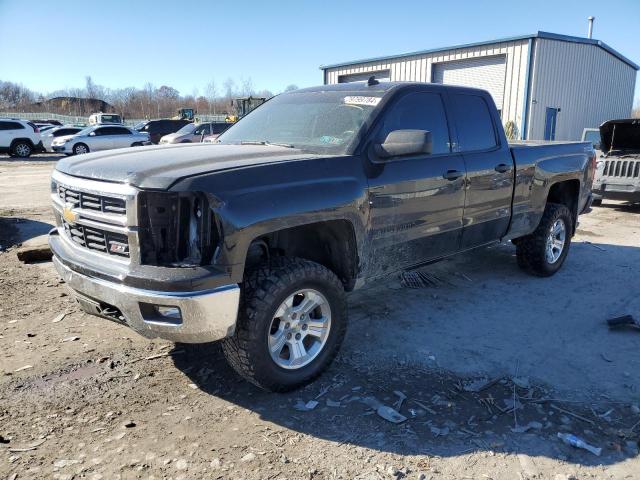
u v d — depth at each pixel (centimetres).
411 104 435
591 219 1020
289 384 350
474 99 504
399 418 325
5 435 305
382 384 368
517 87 2119
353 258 384
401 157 396
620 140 1064
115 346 423
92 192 322
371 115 403
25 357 401
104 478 272
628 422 327
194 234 306
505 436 311
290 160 348
